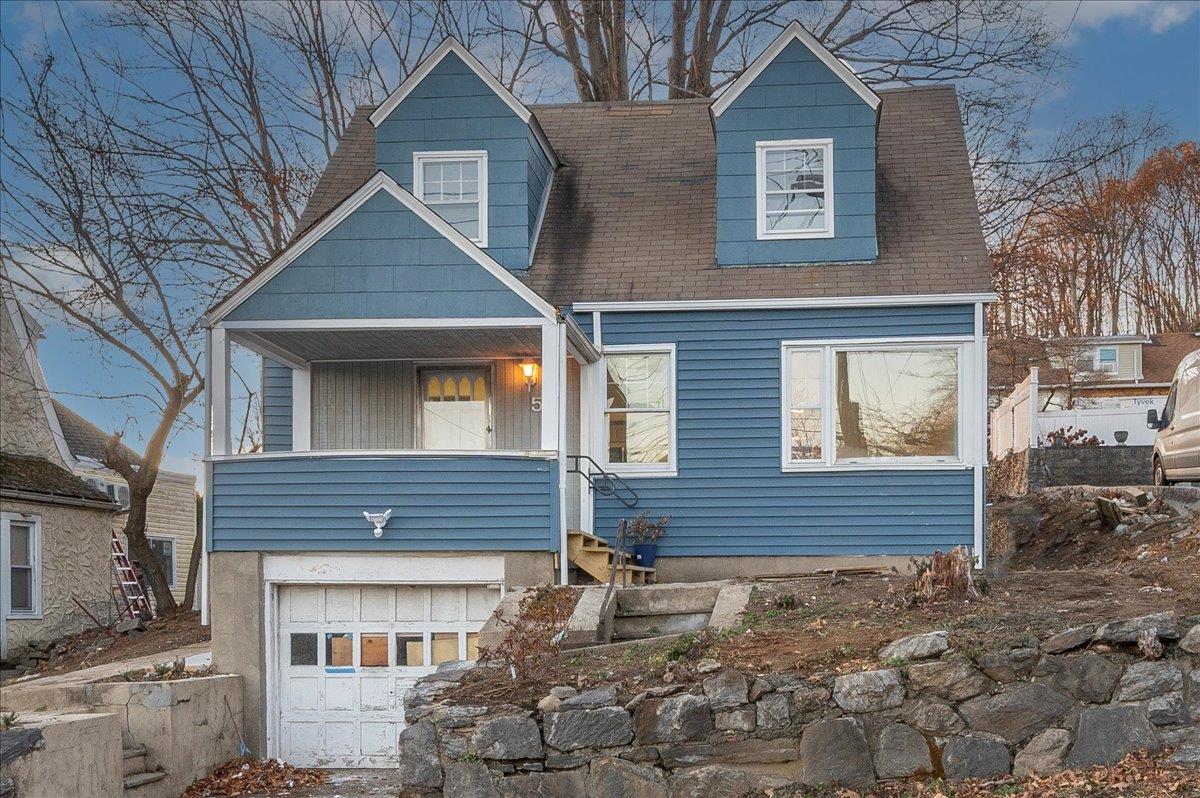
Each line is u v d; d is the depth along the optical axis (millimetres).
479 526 14320
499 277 14383
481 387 17359
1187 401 18906
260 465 14773
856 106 16594
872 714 9227
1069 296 43312
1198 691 8984
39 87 22266
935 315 15820
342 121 27375
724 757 9297
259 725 14742
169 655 17469
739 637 10422
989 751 9070
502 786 9570
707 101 19969
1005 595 11188
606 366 16469
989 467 27922
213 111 25484
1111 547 16000
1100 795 8398
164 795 12586
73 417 29344
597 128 19828
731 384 16172
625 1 27250
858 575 13766
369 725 14898
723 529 16078
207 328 14742
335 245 14594
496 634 11875
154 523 29375
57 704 12875
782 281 16266
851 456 15977
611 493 16219
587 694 9625
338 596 15078
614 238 17359
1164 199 45875
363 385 17391
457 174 17297
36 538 22078
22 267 22062
